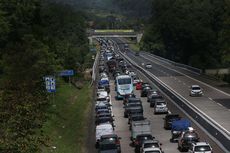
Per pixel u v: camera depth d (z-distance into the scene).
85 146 68.25
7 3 110.81
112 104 105.12
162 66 197.62
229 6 153.25
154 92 102.25
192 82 136.75
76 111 97.25
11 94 37.62
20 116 32.75
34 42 104.31
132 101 90.00
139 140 60.72
